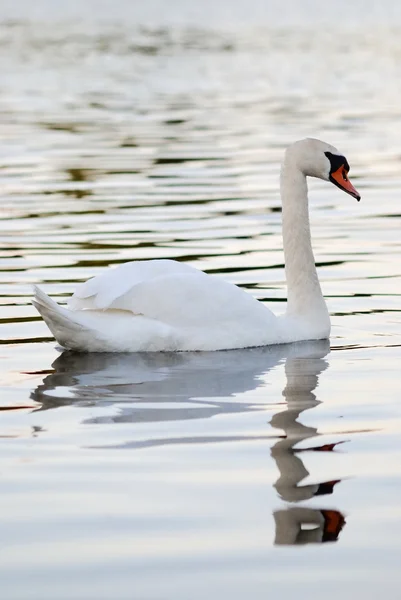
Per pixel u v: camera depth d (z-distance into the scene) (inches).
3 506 364.5
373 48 2561.5
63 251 805.2
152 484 381.7
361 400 477.1
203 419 451.2
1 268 749.9
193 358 550.0
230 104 1708.9
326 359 550.6
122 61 2340.1
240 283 710.5
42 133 1427.2
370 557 331.9
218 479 386.0
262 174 1137.4
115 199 1018.1
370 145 1309.1
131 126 1482.5
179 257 783.7
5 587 315.3
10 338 586.2
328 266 756.6
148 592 312.3
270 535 344.5
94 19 3400.6
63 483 382.9
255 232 871.7
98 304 536.7
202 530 347.3
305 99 1766.7
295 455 409.1
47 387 497.7
